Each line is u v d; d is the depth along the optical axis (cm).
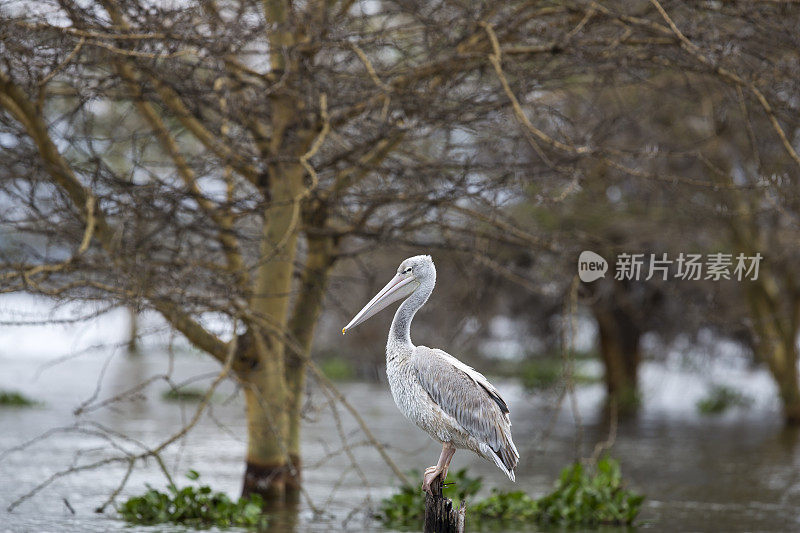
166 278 1273
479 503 1498
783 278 2916
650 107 1847
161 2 1302
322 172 1527
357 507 1506
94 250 1512
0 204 1397
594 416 3284
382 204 1505
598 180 2131
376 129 1365
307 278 1559
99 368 4722
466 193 1391
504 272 1555
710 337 3184
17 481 1677
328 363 4444
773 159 1767
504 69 1377
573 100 1883
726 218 2288
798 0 1260
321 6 1395
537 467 2059
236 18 1271
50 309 1185
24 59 1187
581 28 1345
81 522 1341
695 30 1261
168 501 1394
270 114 1498
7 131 1344
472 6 1341
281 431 1489
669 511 1573
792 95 1345
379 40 1373
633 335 3381
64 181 1309
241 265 1477
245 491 1509
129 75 1357
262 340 1455
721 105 1511
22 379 3928
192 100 1338
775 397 3512
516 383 4188
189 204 1489
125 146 1770
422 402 927
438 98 1348
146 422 2658
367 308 959
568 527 1428
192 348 1527
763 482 1884
